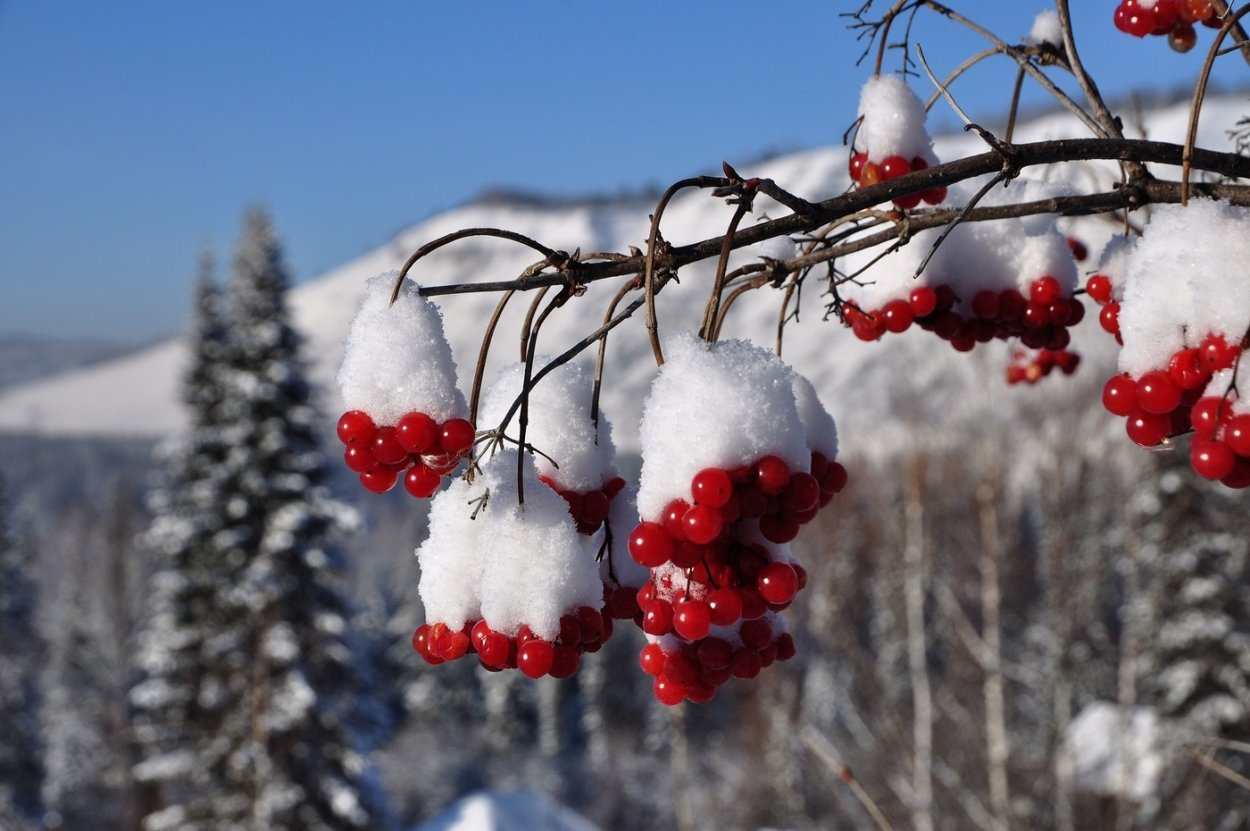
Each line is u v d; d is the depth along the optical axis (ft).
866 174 8.98
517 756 150.61
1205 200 6.22
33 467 467.52
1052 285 8.82
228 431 66.44
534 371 7.07
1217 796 43.83
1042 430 48.70
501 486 6.62
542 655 6.18
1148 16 8.34
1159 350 6.00
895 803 47.06
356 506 68.03
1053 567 47.67
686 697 6.35
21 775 101.71
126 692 123.34
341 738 65.62
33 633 121.80
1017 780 47.65
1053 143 6.26
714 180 5.93
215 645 63.93
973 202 6.26
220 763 65.82
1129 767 46.93
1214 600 67.21
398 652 164.25
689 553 5.68
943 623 53.88
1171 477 68.69
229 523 66.33
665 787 113.29
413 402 6.22
